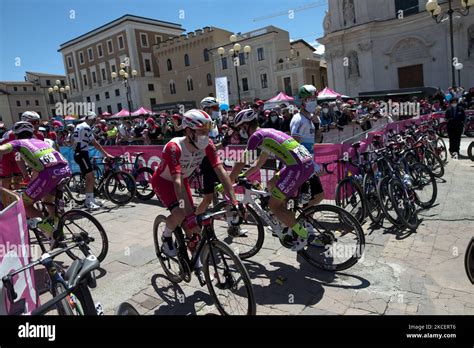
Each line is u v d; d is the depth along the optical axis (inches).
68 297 81.7
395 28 1000.2
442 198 208.2
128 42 1624.0
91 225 150.1
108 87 1772.9
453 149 336.2
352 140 213.2
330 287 121.9
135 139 476.7
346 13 1069.8
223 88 491.8
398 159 200.5
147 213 227.6
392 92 871.7
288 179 124.6
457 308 104.6
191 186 265.6
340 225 131.6
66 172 154.8
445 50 931.3
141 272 143.3
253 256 151.9
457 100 331.9
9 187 191.8
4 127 337.4
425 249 144.3
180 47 1549.0
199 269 114.5
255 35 1323.8
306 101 165.0
